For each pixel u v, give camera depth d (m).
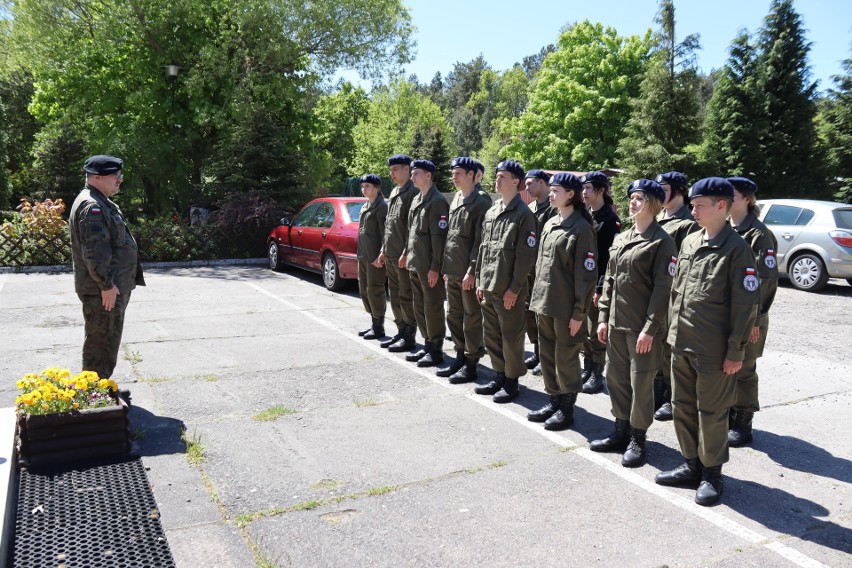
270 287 10.45
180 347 6.50
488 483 3.67
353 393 5.22
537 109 36.78
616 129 33.47
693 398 3.58
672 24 18.20
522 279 4.78
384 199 7.03
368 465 3.88
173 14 16.77
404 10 19.28
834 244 10.35
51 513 3.14
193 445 4.05
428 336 6.06
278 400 5.00
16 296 9.03
